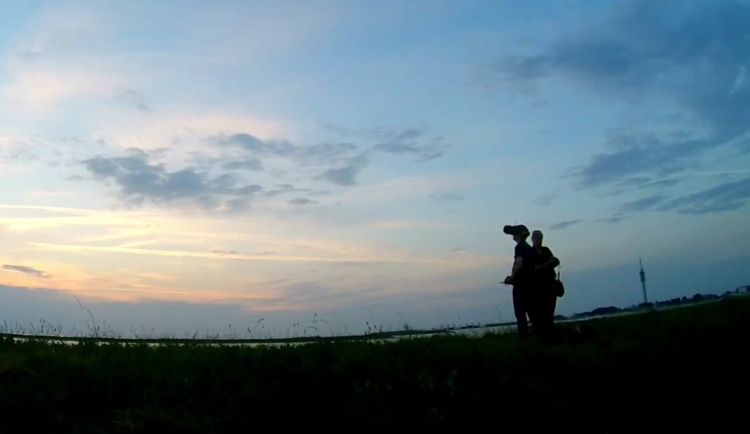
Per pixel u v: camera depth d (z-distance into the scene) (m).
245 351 9.74
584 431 9.02
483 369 9.27
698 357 10.00
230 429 8.51
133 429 8.17
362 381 8.98
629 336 10.67
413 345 10.00
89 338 11.95
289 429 8.66
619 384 9.45
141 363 9.41
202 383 8.97
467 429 8.77
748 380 9.91
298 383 8.98
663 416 9.40
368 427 8.64
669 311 12.27
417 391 8.91
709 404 9.62
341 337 11.49
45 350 10.21
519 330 11.90
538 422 8.94
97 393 8.74
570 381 9.35
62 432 8.27
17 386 8.54
